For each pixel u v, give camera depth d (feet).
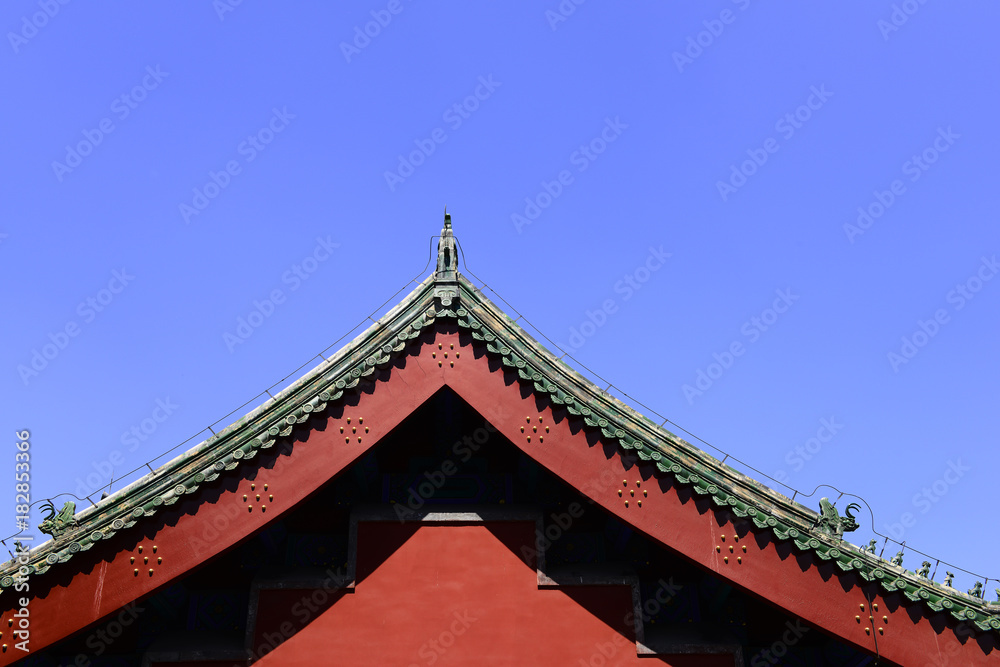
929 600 44.14
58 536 43.65
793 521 45.73
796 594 44.47
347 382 47.26
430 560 48.96
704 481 46.32
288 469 45.88
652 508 45.96
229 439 46.26
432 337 49.03
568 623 47.67
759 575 44.80
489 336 48.67
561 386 47.88
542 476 51.03
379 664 46.29
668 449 47.01
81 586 43.19
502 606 47.85
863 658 47.65
